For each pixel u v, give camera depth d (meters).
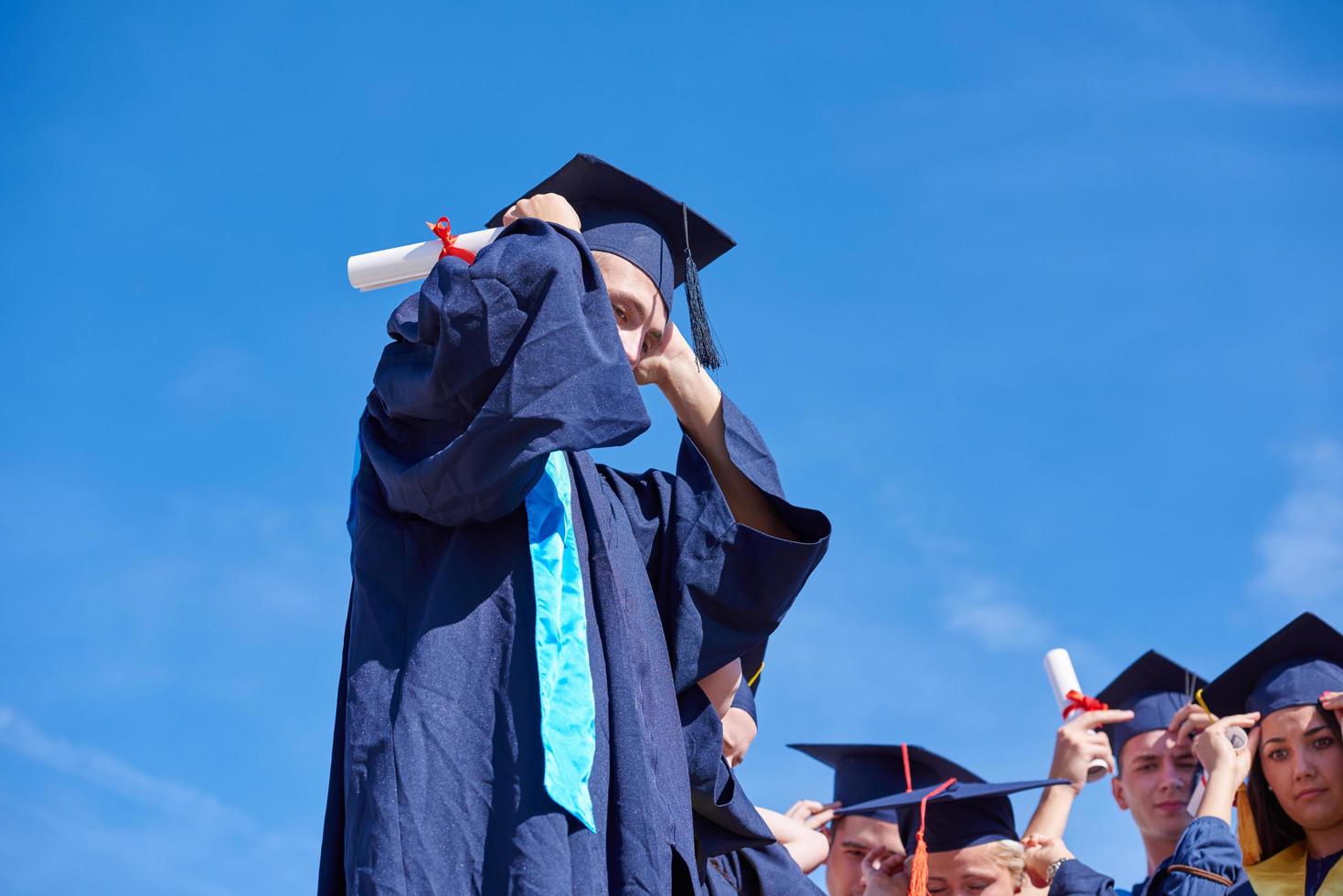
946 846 6.24
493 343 3.02
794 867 4.82
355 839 2.93
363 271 3.50
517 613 3.11
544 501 3.25
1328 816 6.34
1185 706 7.12
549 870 2.85
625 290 3.90
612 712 3.16
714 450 3.98
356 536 3.27
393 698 3.04
